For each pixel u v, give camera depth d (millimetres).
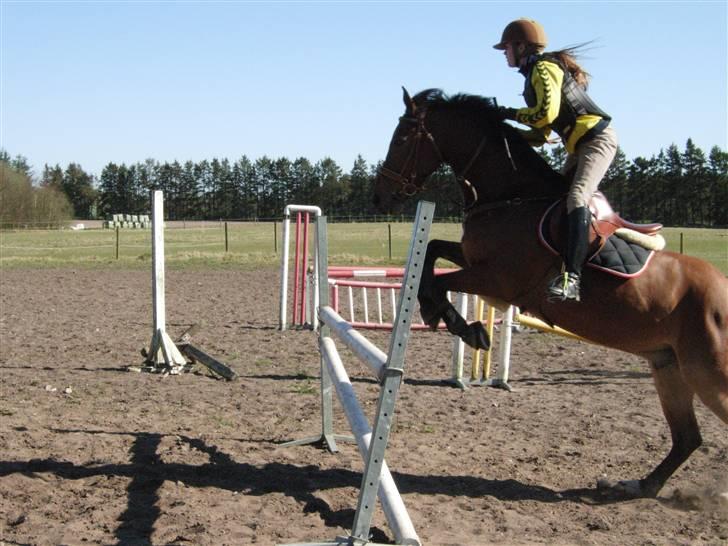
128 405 7227
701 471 5684
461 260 5227
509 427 6785
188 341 9109
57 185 105875
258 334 11898
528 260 4730
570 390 8422
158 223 8781
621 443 6336
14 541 3975
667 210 61312
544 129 5156
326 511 4562
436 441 6254
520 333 12492
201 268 23781
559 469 5629
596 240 4629
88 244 38938
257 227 65125
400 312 3314
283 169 103375
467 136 5062
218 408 7199
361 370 9273
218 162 105688
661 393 5113
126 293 17234
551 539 4262
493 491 5082
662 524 4570
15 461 5324
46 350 10164
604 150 4684
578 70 4816
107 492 4758
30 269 23406
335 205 100500
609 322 4730
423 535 4227
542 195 4871
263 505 4582
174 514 4355
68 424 6422
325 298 5715
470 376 9086
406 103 5230
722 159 60375
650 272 4684
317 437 6070
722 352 4625
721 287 4703
